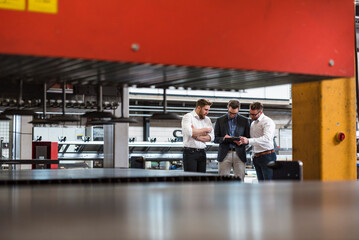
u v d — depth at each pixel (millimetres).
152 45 2650
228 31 2846
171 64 2695
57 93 4500
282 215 1520
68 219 1435
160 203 1854
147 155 14828
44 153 9297
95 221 1395
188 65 2738
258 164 6090
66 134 14805
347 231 1238
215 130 6406
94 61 2588
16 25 2363
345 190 2365
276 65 3002
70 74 3104
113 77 3246
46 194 2277
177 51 2709
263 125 6105
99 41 2531
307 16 3111
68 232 1201
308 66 3113
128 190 2457
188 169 6141
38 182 3641
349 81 4332
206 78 3293
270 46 2980
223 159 6230
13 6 2357
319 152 4203
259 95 16562
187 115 6121
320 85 4188
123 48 2584
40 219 1438
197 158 6160
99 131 15078
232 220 1415
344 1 3254
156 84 3643
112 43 2561
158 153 14984
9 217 1488
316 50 3146
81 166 10719
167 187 2629
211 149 15688
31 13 2391
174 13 2699
